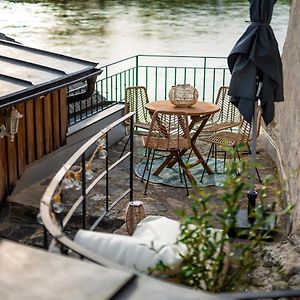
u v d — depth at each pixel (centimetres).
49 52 755
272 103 545
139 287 118
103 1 1948
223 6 1772
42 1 1938
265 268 399
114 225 595
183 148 668
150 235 336
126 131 887
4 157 636
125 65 1326
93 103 859
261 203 266
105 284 116
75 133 762
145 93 803
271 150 762
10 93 584
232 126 756
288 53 704
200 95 1191
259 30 533
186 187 657
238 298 183
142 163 759
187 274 242
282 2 1602
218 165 746
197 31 1559
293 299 343
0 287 111
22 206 635
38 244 586
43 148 704
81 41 1486
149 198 650
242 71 536
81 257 220
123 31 1578
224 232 242
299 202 489
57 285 113
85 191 394
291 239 429
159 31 1580
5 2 1909
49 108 708
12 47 766
